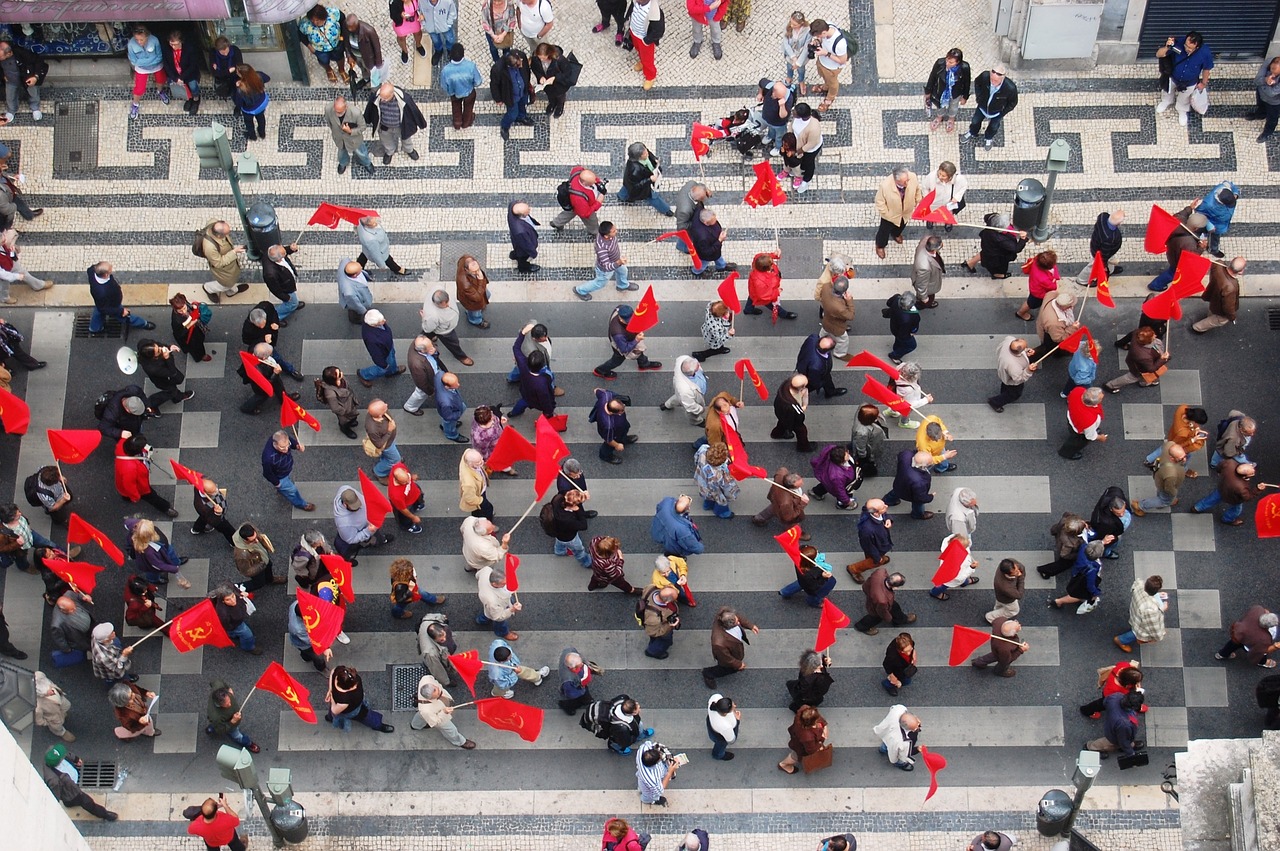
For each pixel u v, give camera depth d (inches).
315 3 1060.5
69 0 1030.4
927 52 1112.2
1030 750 905.5
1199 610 939.3
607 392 946.7
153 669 927.0
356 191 1074.1
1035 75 1107.3
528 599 945.5
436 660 881.5
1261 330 1018.1
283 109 1098.7
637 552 959.0
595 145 1088.2
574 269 1047.0
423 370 940.0
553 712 916.0
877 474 980.6
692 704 918.4
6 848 633.6
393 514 969.5
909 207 1015.0
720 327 981.8
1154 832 882.8
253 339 961.5
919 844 881.5
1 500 975.6
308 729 914.7
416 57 1115.9
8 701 889.5
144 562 910.4
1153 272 1038.4
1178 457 923.4
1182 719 912.3
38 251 1053.8
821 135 1083.9
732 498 951.6
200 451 989.2
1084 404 925.8
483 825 888.9
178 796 896.3
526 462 984.3
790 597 941.8
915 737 864.9
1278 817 651.5
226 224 996.6
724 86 1106.1
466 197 1072.2
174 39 1053.8
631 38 1108.5
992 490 974.4
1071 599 928.3
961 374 1009.5
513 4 1071.6
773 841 883.4
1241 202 1063.0
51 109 1096.2
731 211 1066.1
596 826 887.7
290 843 880.3
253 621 941.2
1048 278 979.9
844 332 984.9
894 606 915.4
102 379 1015.0
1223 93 1095.0
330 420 999.0
